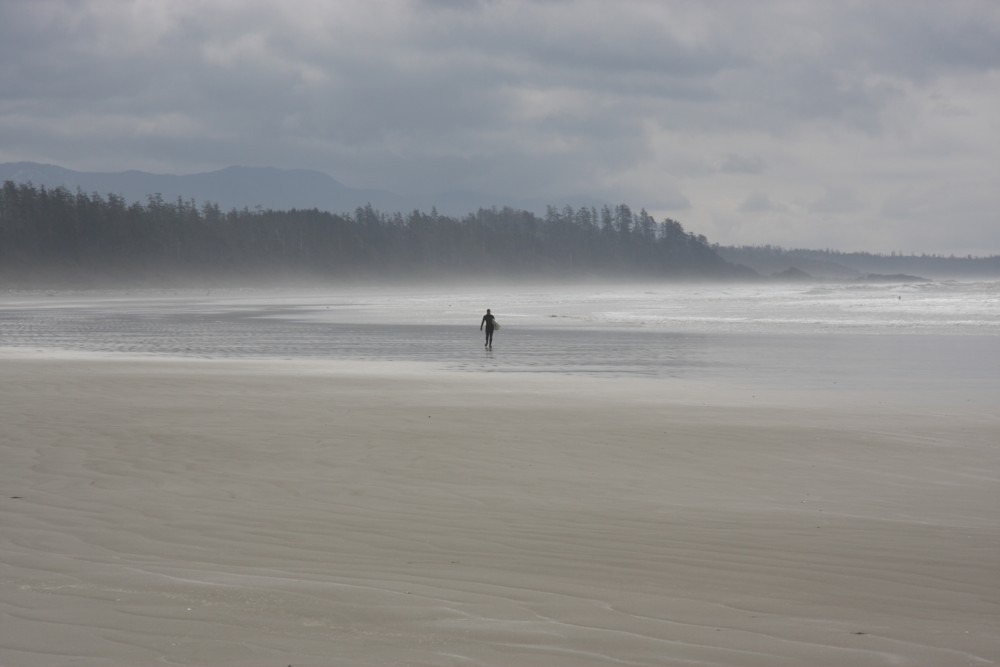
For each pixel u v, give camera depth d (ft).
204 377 267.80
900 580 70.38
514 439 150.00
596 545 80.89
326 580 67.72
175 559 73.41
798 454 138.62
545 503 100.68
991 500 106.01
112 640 53.36
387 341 498.69
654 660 51.42
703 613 60.95
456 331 604.08
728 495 107.34
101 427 157.38
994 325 598.75
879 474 123.13
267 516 91.30
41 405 190.08
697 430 162.61
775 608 62.49
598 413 188.24
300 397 215.10
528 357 382.01
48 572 68.44
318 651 52.03
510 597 63.98
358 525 88.07
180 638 53.88
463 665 50.16
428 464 125.90
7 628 55.21
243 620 57.57
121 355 382.42
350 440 146.72
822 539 84.17
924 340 474.49
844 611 62.03
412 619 58.39
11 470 115.14
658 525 89.76
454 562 74.18
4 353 390.42
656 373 304.09
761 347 435.12
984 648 54.54
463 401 210.18
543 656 51.83
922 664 51.75
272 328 654.12
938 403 214.07
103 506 94.38
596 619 59.06
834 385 260.62
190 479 111.65
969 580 70.69
